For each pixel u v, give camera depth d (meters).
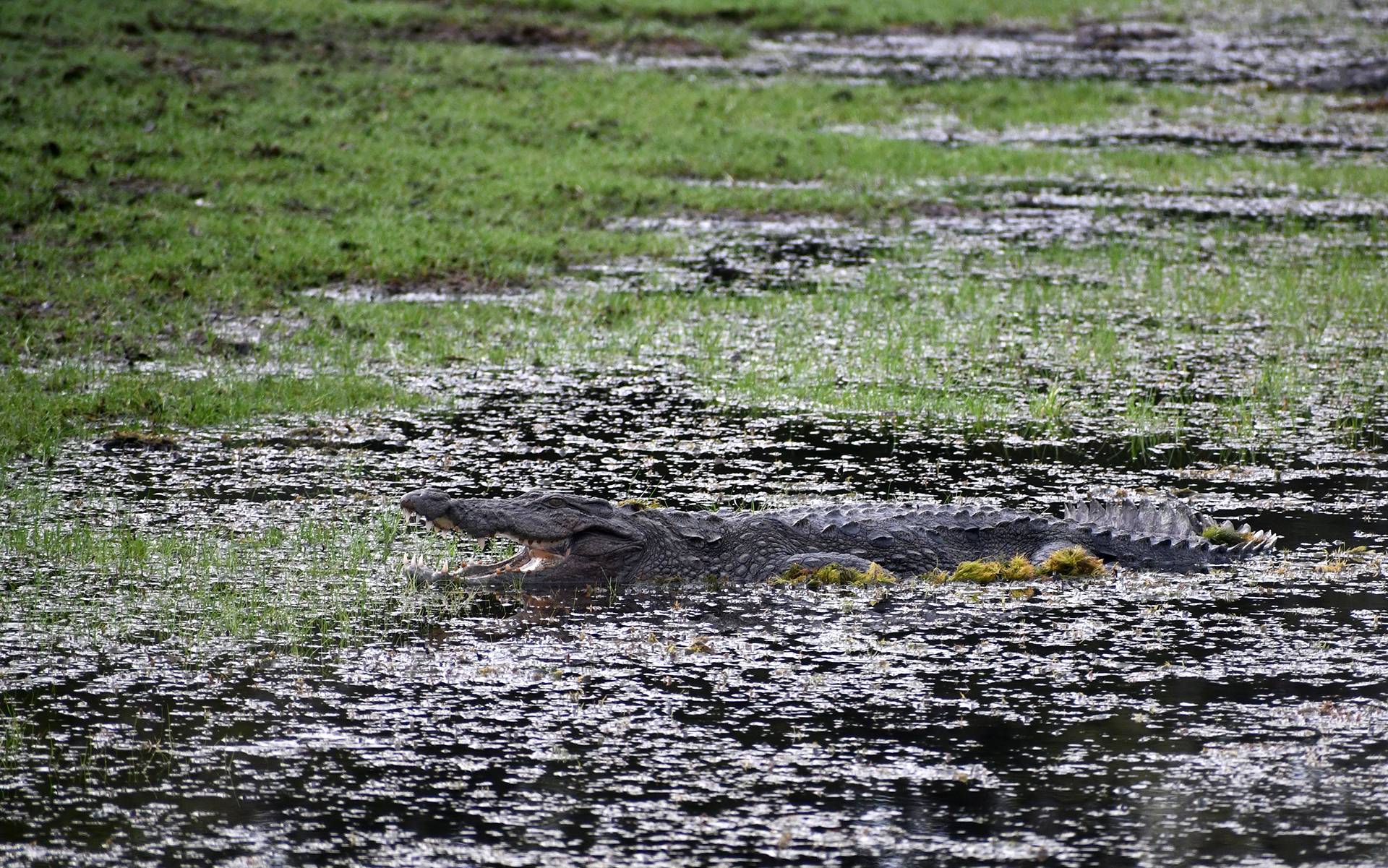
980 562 21.44
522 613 19.88
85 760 15.40
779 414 29.45
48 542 21.50
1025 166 55.97
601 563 21.20
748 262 42.56
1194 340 35.41
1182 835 14.11
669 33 74.50
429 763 15.44
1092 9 94.75
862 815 14.46
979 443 27.75
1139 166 57.03
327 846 13.86
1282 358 33.88
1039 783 15.11
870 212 48.81
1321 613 19.72
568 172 49.56
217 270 37.22
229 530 22.39
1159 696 17.12
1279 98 72.50
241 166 45.34
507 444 27.20
